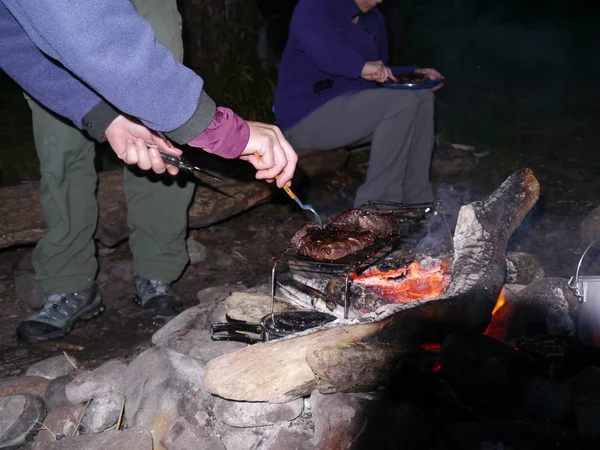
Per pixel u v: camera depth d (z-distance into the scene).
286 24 8.84
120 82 1.94
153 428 2.64
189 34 6.72
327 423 2.33
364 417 2.31
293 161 2.33
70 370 3.36
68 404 2.93
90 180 3.71
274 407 2.49
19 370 3.50
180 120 2.05
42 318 3.77
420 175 5.09
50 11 1.84
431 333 2.55
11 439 2.73
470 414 2.46
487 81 11.19
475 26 13.05
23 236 4.23
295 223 5.56
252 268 4.80
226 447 2.52
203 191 4.96
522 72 11.82
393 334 2.50
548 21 14.30
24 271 4.34
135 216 3.97
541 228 5.35
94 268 3.93
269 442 2.47
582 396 2.26
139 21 1.96
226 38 6.96
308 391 2.41
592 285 2.50
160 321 4.00
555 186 6.38
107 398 2.79
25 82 2.56
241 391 2.37
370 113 4.80
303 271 2.88
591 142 7.89
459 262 2.85
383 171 4.82
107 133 2.50
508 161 7.12
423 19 12.74
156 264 4.07
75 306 3.87
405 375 2.43
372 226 3.07
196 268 4.78
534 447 2.25
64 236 3.71
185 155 5.22
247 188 5.12
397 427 2.24
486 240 2.88
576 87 10.96
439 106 9.43
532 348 2.56
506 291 3.01
